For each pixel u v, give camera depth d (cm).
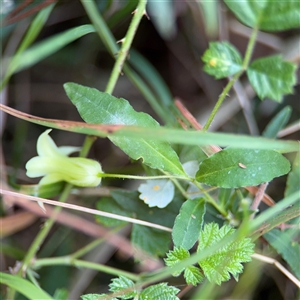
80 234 30
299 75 31
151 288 22
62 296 25
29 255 26
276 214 23
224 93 24
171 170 22
